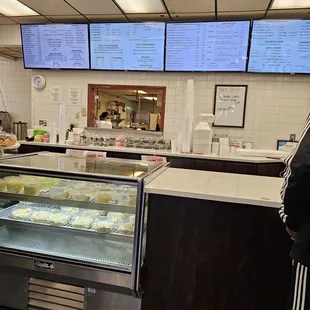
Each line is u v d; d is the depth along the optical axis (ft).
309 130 3.43
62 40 13.64
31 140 13.71
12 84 18.34
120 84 14.17
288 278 4.53
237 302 4.78
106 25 13.08
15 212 6.24
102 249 5.77
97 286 5.22
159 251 5.03
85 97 14.55
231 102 13.20
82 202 5.64
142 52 13.07
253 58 12.10
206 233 4.82
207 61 12.56
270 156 11.62
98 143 13.58
